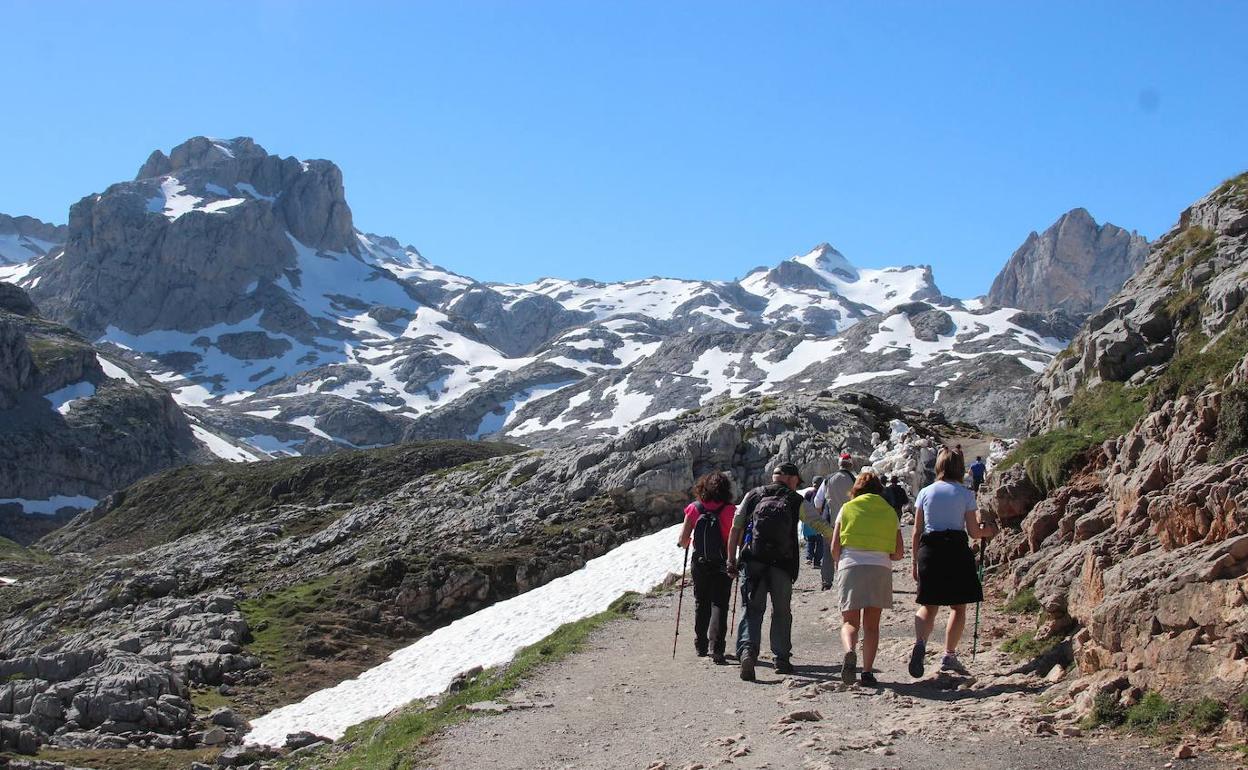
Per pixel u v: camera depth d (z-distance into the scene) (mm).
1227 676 9477
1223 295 38938
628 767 11000
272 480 107688
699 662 16062
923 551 13047
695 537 16297
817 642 17188
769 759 10523
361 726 25766
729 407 63406
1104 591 11750
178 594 59969
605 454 61625
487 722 13641
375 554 58719
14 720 35188
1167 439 14531
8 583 81125
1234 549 9906
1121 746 9555
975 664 13805
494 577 51719
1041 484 19969
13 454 191375
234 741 33781
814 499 23781
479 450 111062
